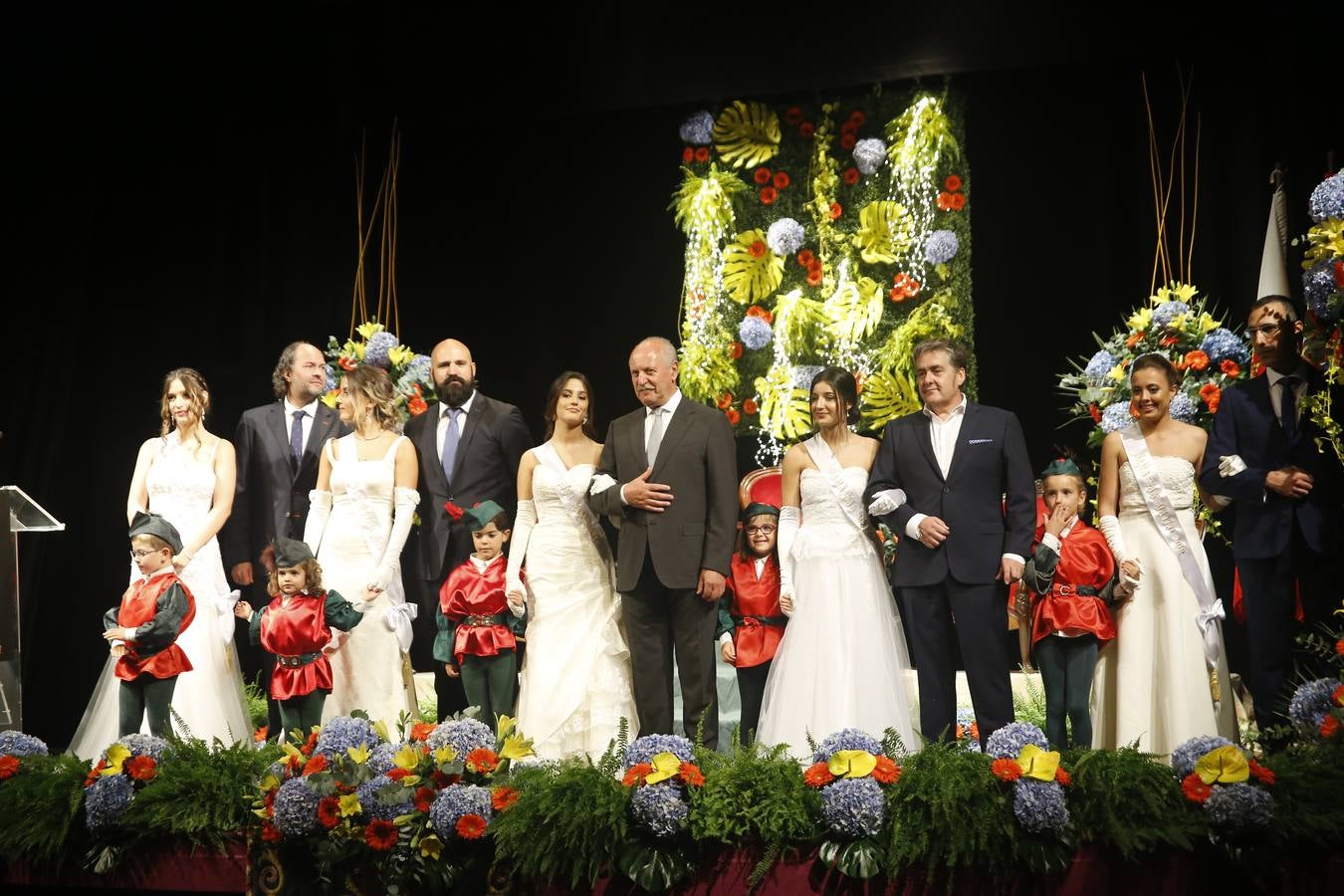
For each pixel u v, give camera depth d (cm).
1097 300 684
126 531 654
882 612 430
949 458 423
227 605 490
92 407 655
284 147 683
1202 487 434
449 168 764
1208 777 326
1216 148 627
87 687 645
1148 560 423
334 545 469
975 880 333
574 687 442
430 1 636
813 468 439
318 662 426
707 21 641
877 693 417
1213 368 527
